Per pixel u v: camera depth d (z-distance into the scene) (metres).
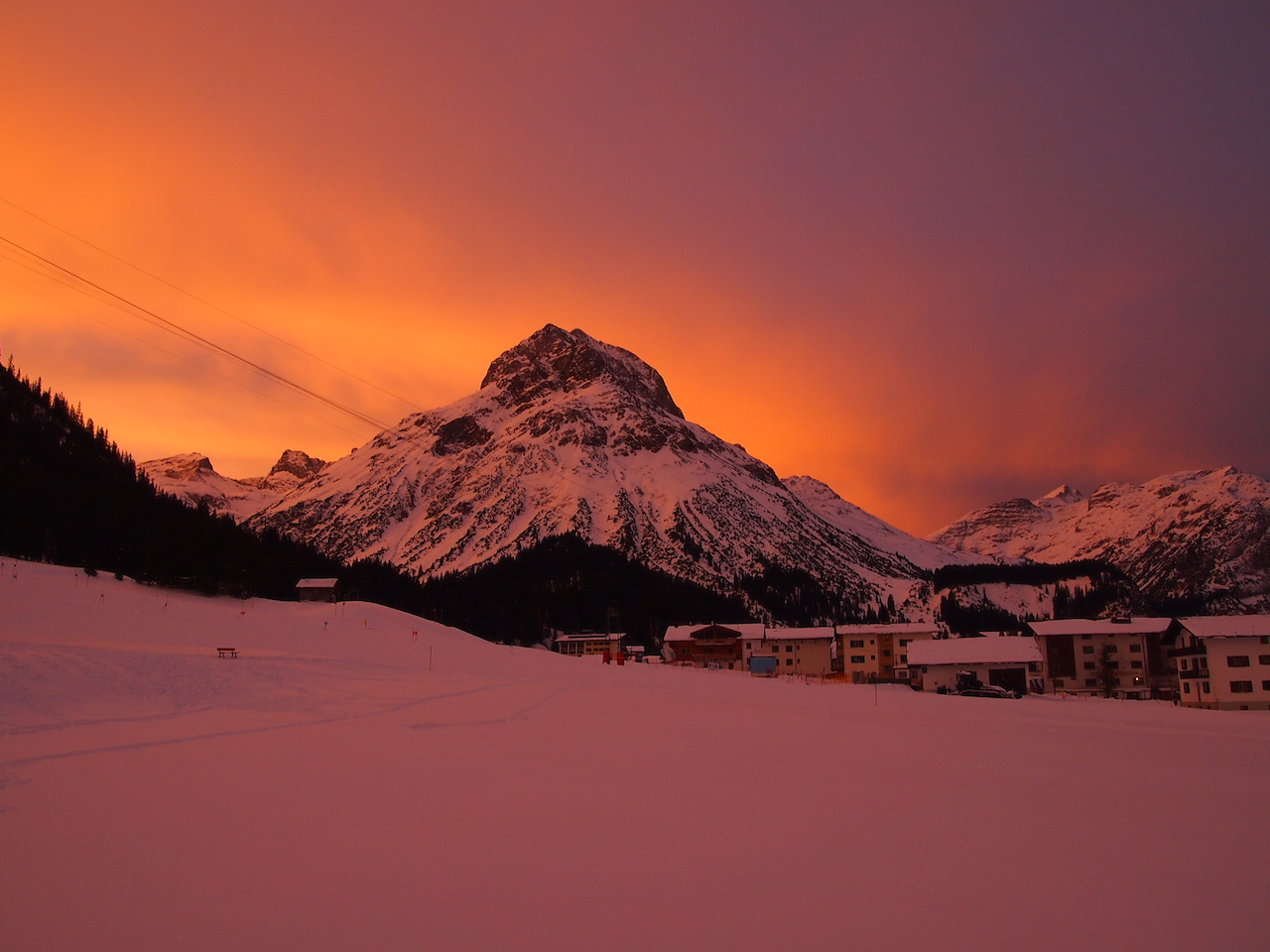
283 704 35.03
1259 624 86.12
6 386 125.00
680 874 14.42
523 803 19.17
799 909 12.84
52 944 10.46
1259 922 12.83
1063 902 13.54
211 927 11.26
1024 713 60.16
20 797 17.55
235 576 104.44
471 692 46.88
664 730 35.44
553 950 10.98
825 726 41.03
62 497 99.44
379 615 101.75
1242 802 23.12
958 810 20.34
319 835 15.84
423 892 12.97
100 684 33.06
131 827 15.74
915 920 12.52
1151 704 90.38
